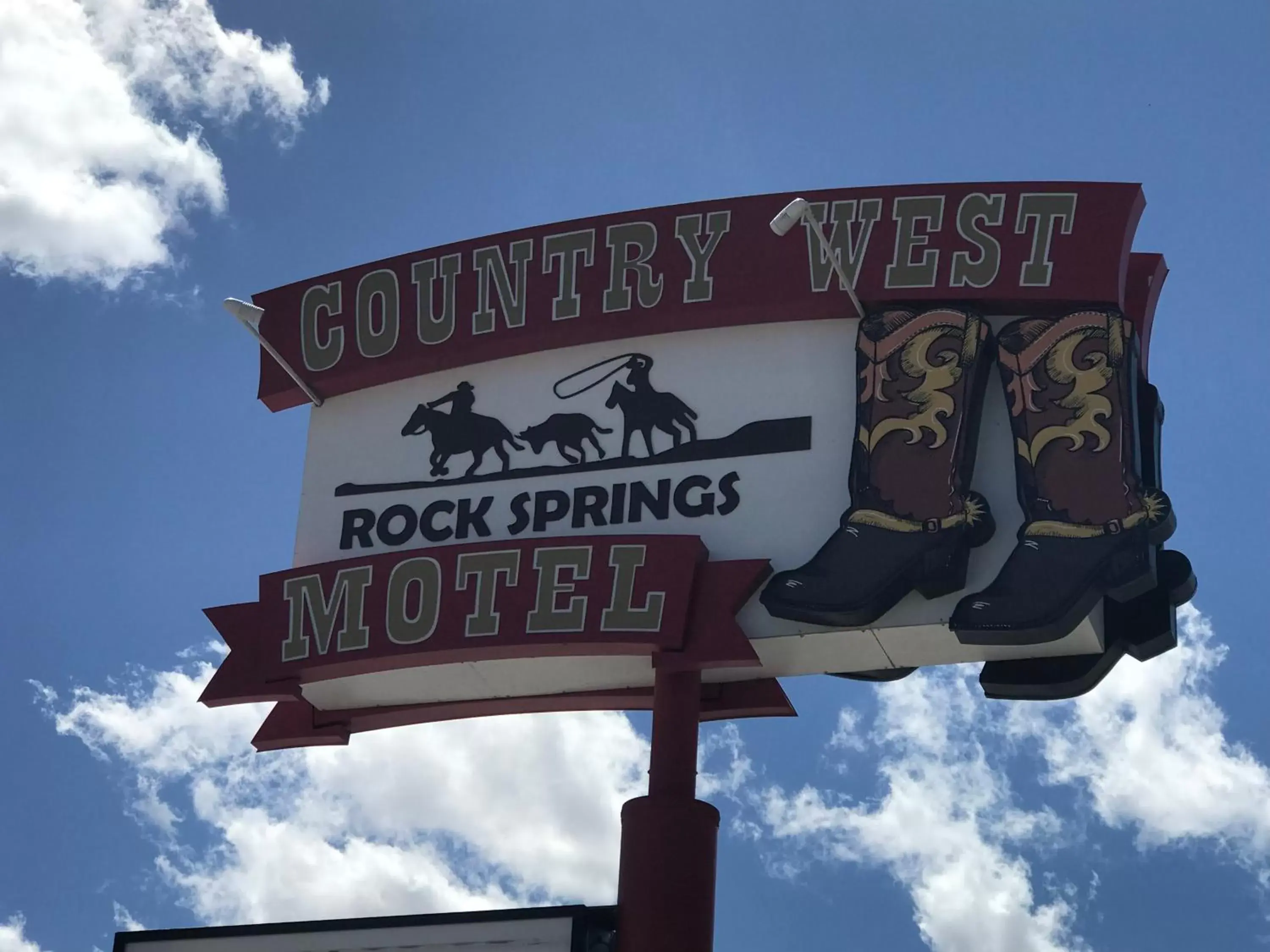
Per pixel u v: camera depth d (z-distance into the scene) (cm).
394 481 2792
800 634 2466
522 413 2767
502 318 2808
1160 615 2455
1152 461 2538
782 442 2603
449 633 2547
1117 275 2536
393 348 2856
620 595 2498
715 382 2678
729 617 2467
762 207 2719
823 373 2630
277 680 2652
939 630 2422
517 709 2698
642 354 2736
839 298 2631
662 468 2645
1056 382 2502
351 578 2644
